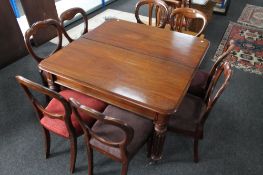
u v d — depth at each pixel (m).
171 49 1.87
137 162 1.86
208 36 3.65
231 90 2.62
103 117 1.08
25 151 1.94
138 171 1.80
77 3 4.52
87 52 1.80
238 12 4.45
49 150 1.86
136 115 1.62
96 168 1.82
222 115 2.31
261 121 2.26
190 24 3.15
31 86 1.26
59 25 2.14
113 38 2.00
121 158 1.42
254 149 2.00
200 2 3.06
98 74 1.57
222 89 1.39
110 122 1.09
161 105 1.35
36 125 2.17
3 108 2.35
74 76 1.55
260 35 3.71
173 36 2.07
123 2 4.98
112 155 1.45
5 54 2.92
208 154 1.94
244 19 4.19
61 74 1.57
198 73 2.08
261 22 4.10
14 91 2.56
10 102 2.42
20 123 2.19
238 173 1.82
